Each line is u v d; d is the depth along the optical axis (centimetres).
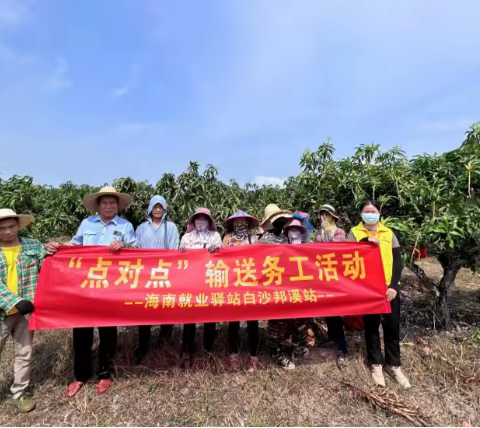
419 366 337
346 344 389
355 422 267
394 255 327
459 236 328
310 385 314
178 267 313
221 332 405
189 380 316
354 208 458
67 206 615
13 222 279
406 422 267
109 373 315
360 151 464
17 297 267
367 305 314
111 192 337
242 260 321
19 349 287
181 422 268
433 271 765
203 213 356
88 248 311
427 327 445
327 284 319
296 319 362
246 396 297
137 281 305
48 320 288
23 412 281
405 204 400
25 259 290
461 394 297
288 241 364
